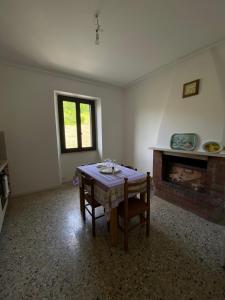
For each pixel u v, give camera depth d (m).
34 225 1.96
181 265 1.34
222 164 1.89
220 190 1.93
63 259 1.42
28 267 1.34
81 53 2.32
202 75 2.25
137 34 1.89
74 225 1.96
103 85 3.74
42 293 1.12
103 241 1.67
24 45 2.09
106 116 3.94
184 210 2.29
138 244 1.60
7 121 2.63
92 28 1.77
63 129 3.57
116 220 1.57
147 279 1.21
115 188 1.51
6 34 1.84
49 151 3.11
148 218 1.69
